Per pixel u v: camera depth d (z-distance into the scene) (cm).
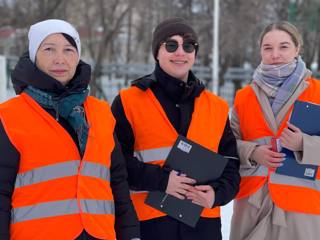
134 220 276
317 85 338
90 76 267
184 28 307
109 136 270
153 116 307
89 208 253
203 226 307
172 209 302
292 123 323
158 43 310
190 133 307
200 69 2362
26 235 243
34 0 1922
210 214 311
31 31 262
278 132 334
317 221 330
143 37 2881
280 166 328
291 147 321
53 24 259
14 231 244
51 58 257
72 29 265
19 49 2283
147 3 2484
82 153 256
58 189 248
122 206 276
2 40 2864
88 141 259
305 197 330
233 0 2320
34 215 245
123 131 311
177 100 312
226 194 305
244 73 2444
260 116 341
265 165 330
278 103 335
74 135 257
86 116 266
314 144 316
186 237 303
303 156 318
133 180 300
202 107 315
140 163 300
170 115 310
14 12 1922
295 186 331
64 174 250
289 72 334
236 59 2616
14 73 258
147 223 305
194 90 314
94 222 253
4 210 241
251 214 344
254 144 334
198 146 302
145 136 307
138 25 3105
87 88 267
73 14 2328
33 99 252
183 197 301
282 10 2389
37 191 246
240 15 2289
